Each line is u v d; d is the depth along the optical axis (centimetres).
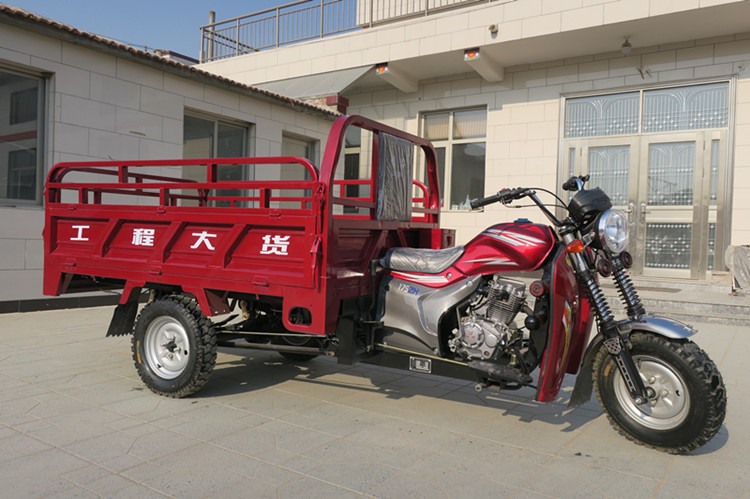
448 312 359
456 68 1158
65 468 278
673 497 260
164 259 411
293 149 1138
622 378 327
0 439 313
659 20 888
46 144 730
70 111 739
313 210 343
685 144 977
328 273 342
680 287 900
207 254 392
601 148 1052
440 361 352
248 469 281
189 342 387
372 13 1222
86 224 459
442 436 333
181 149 881
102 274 444
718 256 953
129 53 777
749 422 366
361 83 1273
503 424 357
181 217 400
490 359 339
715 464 299
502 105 1144
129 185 428
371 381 453
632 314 325
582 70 1062
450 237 490
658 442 311
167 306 395
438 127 1244
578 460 301
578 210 325
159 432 329
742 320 702
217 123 964
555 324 321
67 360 487
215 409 373
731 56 937
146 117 828
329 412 373
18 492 252
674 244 988
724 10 845
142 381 430
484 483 271
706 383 295
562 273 325
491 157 1155
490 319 339
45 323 646
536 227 335
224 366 493
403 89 1230
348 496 255
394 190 410
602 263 322
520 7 981
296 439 323
